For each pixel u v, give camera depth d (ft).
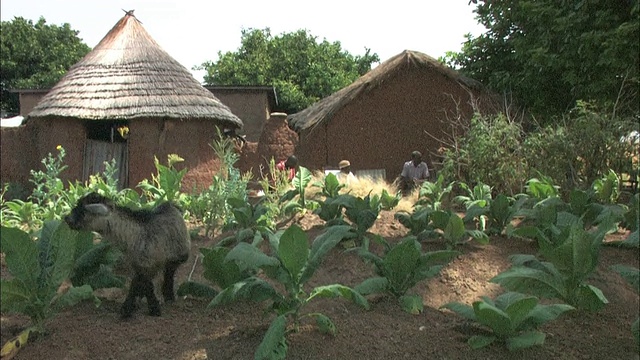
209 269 13.91
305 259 12.33
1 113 104.99
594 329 13.79
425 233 18.45
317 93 108.88
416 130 52.16
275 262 12.08
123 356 11.78
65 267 12.86
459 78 50.24
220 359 11.69
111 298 14.79
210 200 21.15
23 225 21.83
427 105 52.08
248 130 78.84
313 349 12.03
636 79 35.65
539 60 39.65
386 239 19.20
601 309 14.70
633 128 27.20
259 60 108.99
